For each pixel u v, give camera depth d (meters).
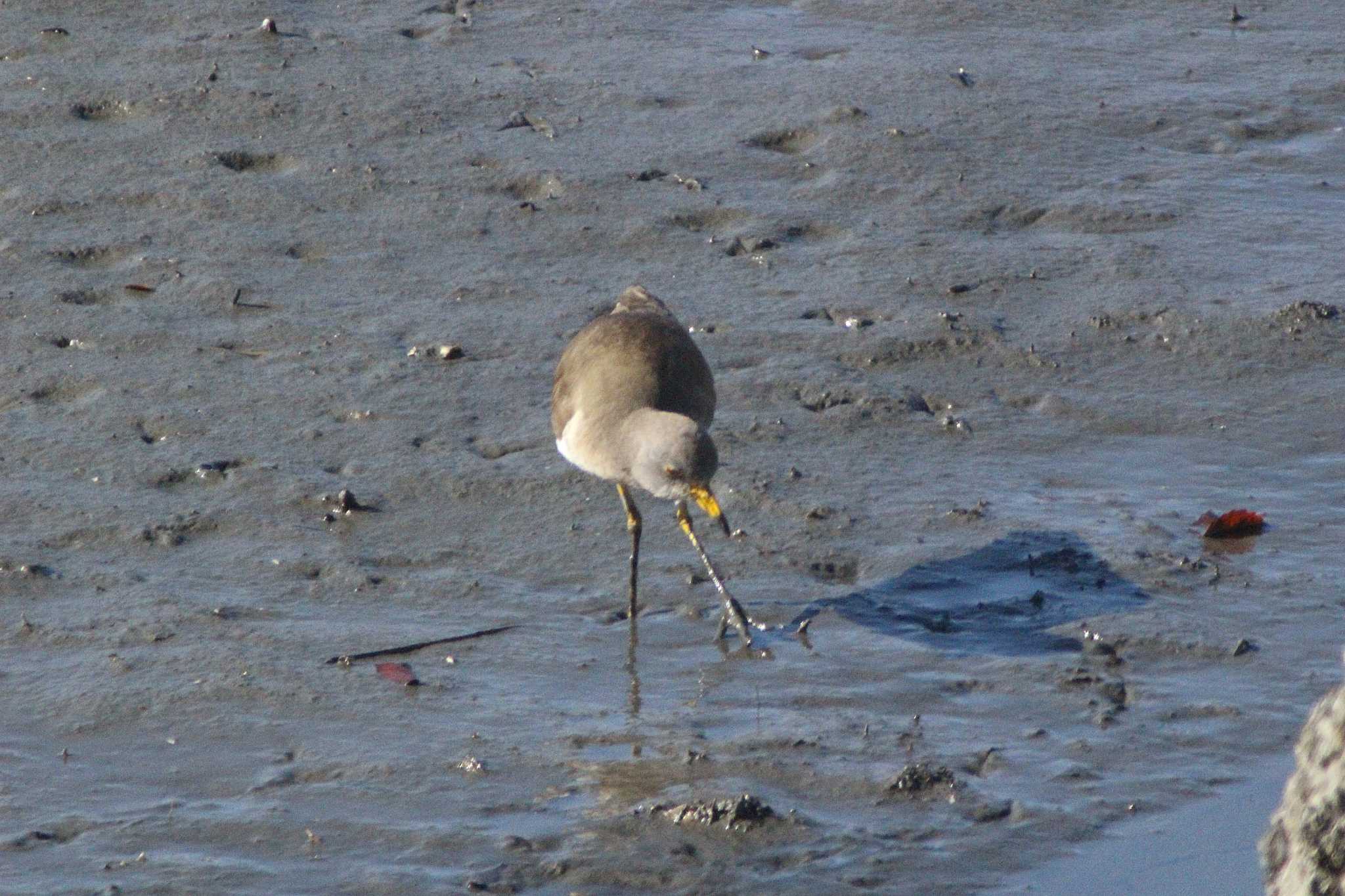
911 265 16.77
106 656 10.55
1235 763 9.69
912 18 23.97
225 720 9.95
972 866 8.77
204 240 16.98
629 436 11.15
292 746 9.73
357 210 17.73
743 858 8.78
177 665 10.48
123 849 8.76
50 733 9.79
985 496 12.85
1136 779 9.52
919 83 21.23
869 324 15.59
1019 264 16.84
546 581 11.76
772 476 13.05
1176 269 16.73
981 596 11.49
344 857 8.73
